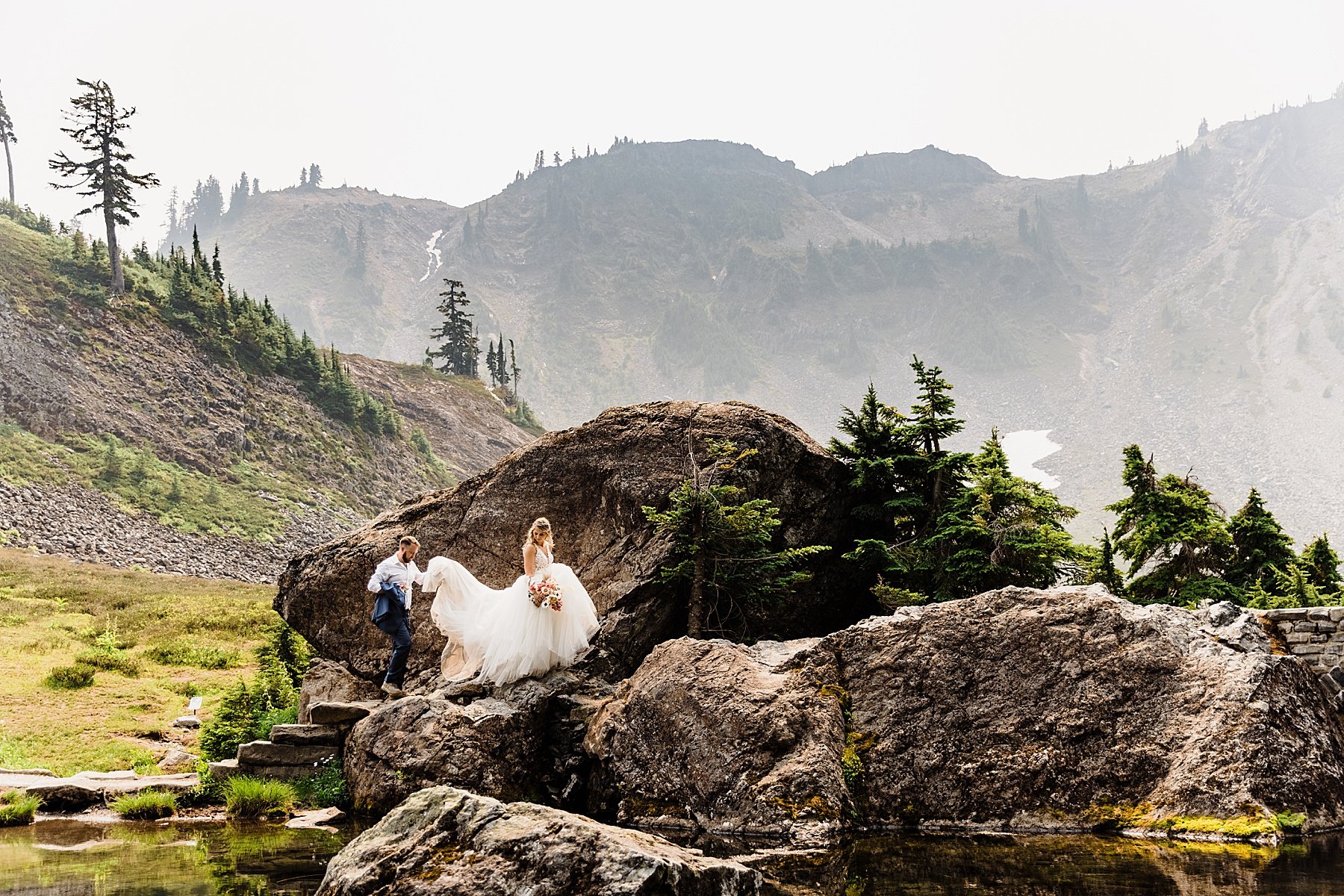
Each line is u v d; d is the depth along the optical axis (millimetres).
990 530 15047
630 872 6031
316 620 16000
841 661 11352
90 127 100312
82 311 98250
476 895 6160
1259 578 16812
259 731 15016
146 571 61312
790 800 9695
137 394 93312
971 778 10031
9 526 63094
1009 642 10797
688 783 10398
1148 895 6500
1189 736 9562
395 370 149375
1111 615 10711
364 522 97562
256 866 7879
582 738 12148
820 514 16672
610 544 15633
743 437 15922
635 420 16578
